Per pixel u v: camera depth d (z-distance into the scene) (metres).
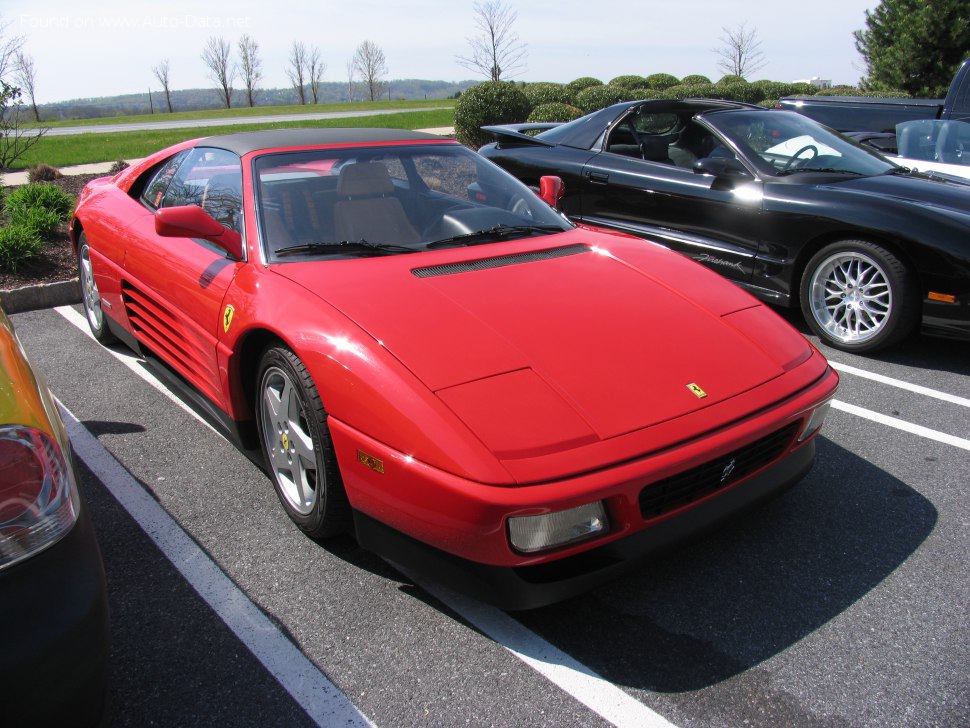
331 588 2.37
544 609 2.26
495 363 2.17
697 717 1.84
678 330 2.48
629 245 3.14
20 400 1.61
